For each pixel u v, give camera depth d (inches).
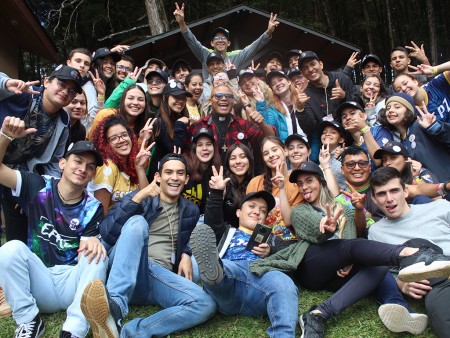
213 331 120.8
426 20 601.6
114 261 118.2
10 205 158.1
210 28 366.6
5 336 119.3
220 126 193.8
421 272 100.9
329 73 237.5
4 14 341.1
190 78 222.8
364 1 583.5
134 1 548.4
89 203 133.2
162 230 144.2
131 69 247.3
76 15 521.3
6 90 143.8
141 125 188.5
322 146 188.2
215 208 141.2
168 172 143.8
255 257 135.0
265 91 224.4
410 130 178.5
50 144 156.4
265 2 552.7
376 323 119.0
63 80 148.2
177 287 123.8
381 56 612.7
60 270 125.0
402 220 134.2
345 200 156.9
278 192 162.6
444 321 105.3
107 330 100.0
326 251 127.3
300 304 128.2
